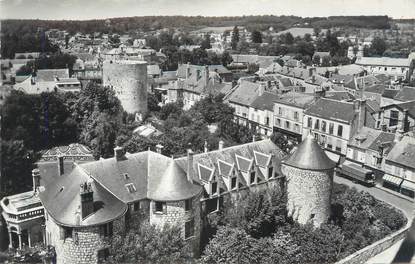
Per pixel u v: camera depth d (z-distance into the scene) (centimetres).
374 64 17162
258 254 4544
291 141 8775
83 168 4438
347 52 19412
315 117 8575
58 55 11844
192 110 9450
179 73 14825
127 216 4438
